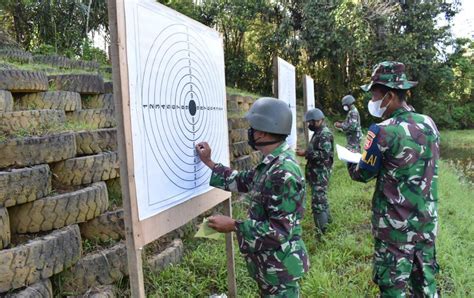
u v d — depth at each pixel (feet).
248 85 56.18
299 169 6.05
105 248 9.02
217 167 7.55
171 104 6.82
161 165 6.46
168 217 6.61
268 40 53.52
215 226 6.37
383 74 6.93
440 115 61.31
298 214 5.97
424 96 59.77
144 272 9.41
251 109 6.28
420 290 7.02
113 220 9.36
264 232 5.85
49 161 8.75
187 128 7.34
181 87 7.15
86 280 8.25
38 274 7.15
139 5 5.96
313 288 9.92
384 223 6.91
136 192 5.75
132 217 5.64
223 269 10.31
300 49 53.06
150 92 6.21
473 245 13.37
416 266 6.98
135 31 5.85
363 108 56.85
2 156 7.95
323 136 13.88
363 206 17.70
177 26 7.06
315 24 51.60
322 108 59.11
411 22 54.70
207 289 9.67
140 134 5.91
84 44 34.81
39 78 11.91
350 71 56.54
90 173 9.50
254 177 6.43
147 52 6.13
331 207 17.06
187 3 49.39
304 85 22.44
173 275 9.64
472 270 11.02
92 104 14.75
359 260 12.17
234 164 17.67
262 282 6.21
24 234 7.86
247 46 56.49
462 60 65.21
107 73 23.77
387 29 53.62
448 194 20.98
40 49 31.58
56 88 13.84
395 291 6.84
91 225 9.18
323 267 11.19
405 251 6.81
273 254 5.98
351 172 7.61
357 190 20.33
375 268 7.18
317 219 14.15
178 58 7.06
